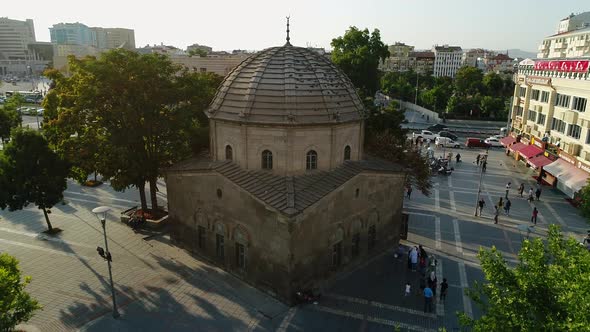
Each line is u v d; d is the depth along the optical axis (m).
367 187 32.69
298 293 28.06
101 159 36.69
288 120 29.02
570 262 16.22
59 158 35.94
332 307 28.14
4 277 19.75
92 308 27.38
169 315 26.84
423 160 46.56
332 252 30.88
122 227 39.81
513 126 74.12
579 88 51.75
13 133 34.28
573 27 131.75
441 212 46.06
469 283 31.64
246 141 30.25
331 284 30.88
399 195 36.47
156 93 35.59
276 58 31.73
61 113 34.75
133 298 28.55
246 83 31.20
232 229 30.64
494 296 17.06
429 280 29.73
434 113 110.69
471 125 105.12
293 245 27.03
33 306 21.31
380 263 34.34
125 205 45.66
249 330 25.56
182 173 33.41
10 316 20.36
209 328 25.67
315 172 30.95
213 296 28.94
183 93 36.94
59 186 36.28
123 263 33.16
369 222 33.84
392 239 37.06
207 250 33.47
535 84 65.62
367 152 44.28
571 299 13.80
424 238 39.38
